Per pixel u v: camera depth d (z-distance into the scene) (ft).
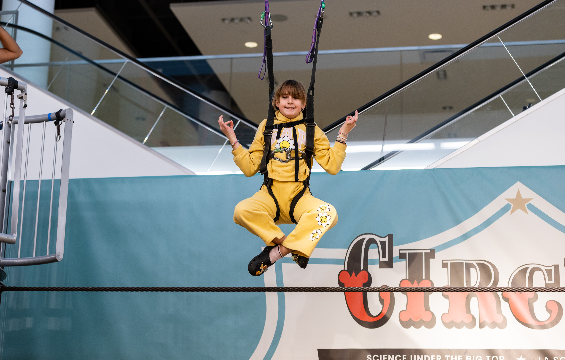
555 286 9.70
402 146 13.19
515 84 13.76
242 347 10.14
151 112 17.22
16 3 16.90
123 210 11.07
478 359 9.55
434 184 10.44
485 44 16.39
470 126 13.25
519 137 11.58
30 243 11.04
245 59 28.17
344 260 10.27
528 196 10.17
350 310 10.03
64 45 17.07
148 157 12.74
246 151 8.58
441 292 9.91
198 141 15.96
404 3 30.09
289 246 7.68
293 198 8.16
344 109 27.61
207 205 10.91
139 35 37.32
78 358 10.42
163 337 10.36
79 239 11.01
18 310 10.74
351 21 32.32
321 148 8.41
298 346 9.99
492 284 9.86
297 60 27.35
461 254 10.06
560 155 11.30
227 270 10.53
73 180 11.30
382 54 26.23
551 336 9.50
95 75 17.56
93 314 10.59
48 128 12.85
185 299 10.49
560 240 9.89
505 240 10.02
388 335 9.83
